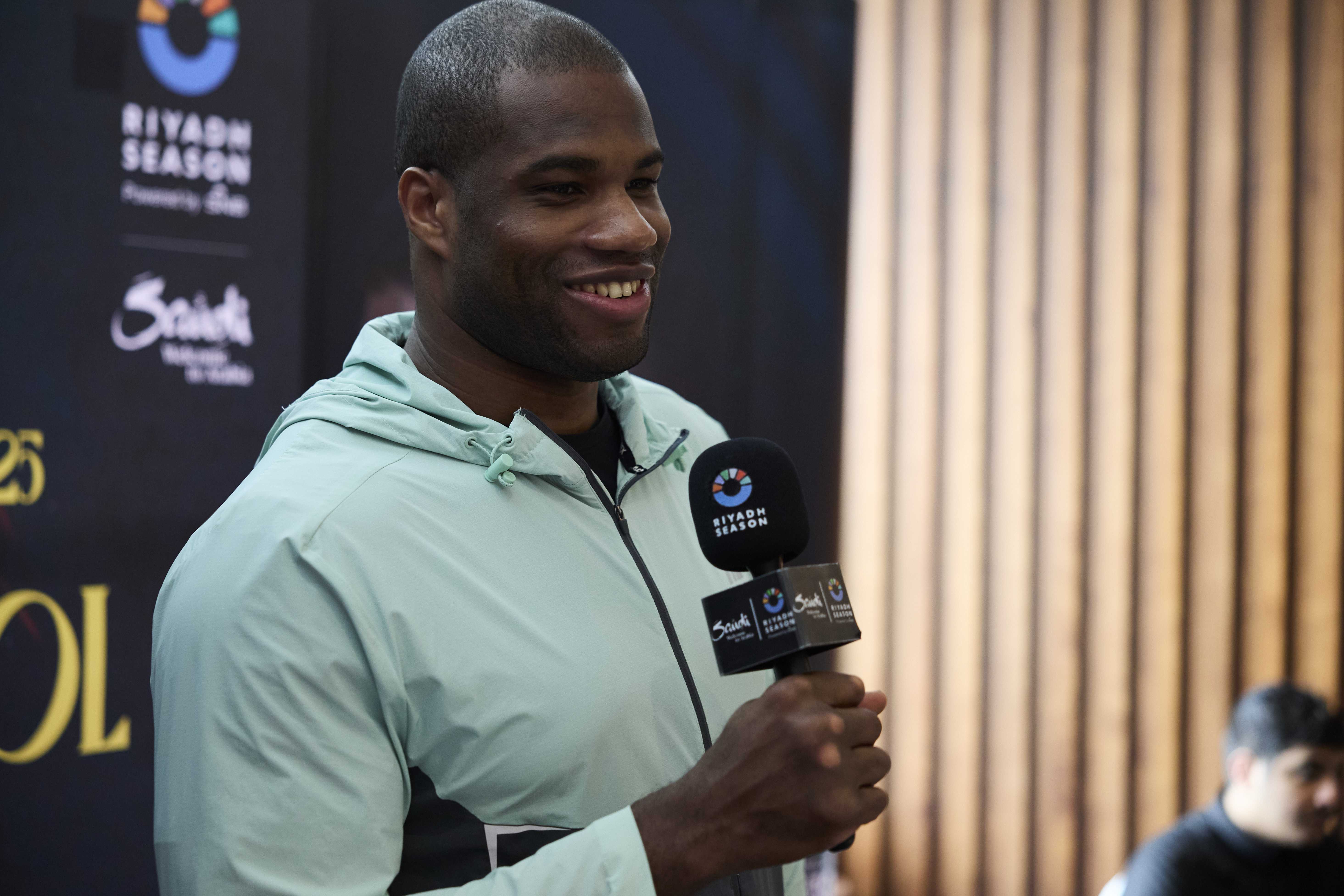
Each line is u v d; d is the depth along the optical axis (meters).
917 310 2.77
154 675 0.76
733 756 0.66
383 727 0.73
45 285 1.51
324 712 0.71
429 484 0.78
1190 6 2.92
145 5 1.57
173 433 1.61
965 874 2.78
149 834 1.61
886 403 2.74
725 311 2.20
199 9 1.61
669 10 2.12
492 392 0.84
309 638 0.71
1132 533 2.89
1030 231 2.83
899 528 2.76
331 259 1.78
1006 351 2.82
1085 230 2.86
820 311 2.35
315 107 1.73
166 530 1.60
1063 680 2.85
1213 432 2.96
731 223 2.21
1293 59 3.00
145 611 1.59
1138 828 2.90
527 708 0.74
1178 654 2.92
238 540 0.74
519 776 0.73
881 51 2.74
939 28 2.78
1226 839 2.04
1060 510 2.85
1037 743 2.83
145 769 1.60
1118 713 2.88
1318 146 3.03
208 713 0.70
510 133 0.77
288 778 0.69
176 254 1.60
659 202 0.83
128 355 1.57
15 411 1.49
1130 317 2.88
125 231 1.56
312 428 0.81
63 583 1.53
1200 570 2.96
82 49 1.52
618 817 0.68
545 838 0.74
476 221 0.78
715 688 0.85
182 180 1.60
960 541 2.80
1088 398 2.87
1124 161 2.88
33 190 1.50
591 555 0.81
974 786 2.79
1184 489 2.93
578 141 0.76
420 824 0.74
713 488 0.74
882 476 2.74
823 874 2.28
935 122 2.78
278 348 1.69
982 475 2.81
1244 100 2.97
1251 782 2.02
